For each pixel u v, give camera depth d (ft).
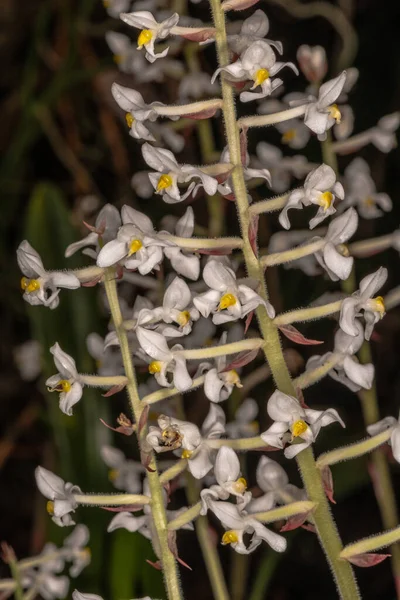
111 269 1.53
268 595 2.35
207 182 1.45
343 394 2.46
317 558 2.34
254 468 2.29
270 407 1.45
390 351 2.49
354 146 1.86
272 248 1.83
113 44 1.97
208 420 1.55
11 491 2.65
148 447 1.50
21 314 2.75
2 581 1.76
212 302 1.45
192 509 1.51
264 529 1.46
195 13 2.45
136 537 1.84
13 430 2.62
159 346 1.47
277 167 1.87
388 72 2.61
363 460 2.02
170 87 2.25
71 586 1.89
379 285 1.47
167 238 1.48
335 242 1.47
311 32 2.62
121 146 2.71
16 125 2.87
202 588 2.34
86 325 1.98
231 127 1.48
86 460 1.93
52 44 2.79
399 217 2.50
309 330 2.36
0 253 2.70
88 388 1.95
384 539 1.47
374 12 2.63
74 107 2.74
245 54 1.46
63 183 2.85
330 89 1.46
